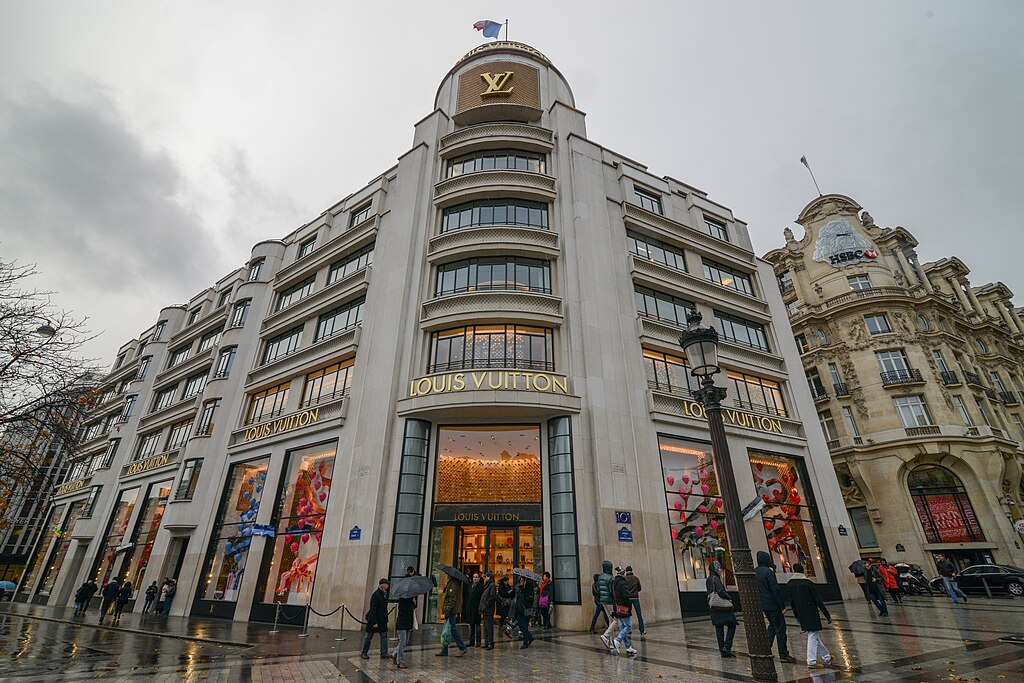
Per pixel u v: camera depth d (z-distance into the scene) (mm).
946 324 32719
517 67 26266
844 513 21125
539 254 19422
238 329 26297
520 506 15766
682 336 8516
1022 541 24969
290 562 17422
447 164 22891
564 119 23859
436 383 16578
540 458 16422
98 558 27312
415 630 13852
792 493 20406
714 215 26578
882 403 29250
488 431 16875
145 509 26094
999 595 19734
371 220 23297
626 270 20844
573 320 18203
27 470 13141
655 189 24766
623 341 18797
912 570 23078
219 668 8883
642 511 16000
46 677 8250
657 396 18344
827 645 9484
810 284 35250
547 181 21328
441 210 21344
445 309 18375
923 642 9375
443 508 15812
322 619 15000
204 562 20312
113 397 38719
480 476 16234
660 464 17281
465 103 25781
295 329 24312
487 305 18031
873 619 13297
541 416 16656
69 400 12758
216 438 23281
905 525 26609
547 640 11703
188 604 19641
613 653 9516
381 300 19750
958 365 30359
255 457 21109
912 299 31281
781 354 23875
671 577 15688
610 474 15844
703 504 17734
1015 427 32531
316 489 17984
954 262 38000
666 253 23297
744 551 6836
